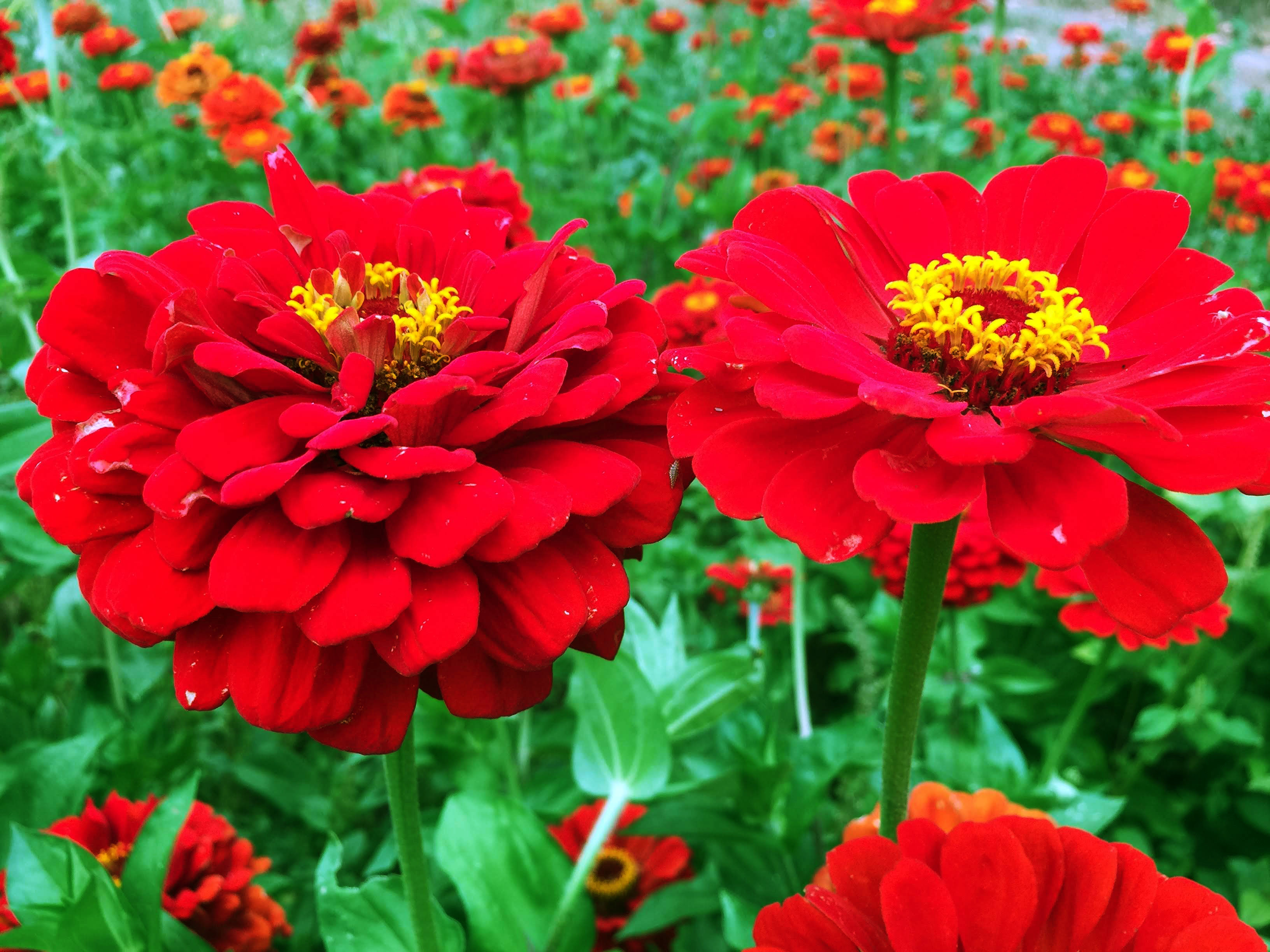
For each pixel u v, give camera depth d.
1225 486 0.13
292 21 0.90
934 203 0.17
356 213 0.19
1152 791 0.34
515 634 0.14
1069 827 0.16
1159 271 0.17
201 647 0.14
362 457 0.14
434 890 0.29
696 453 0.14
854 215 0.18
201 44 0.61
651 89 0.87
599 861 0.30
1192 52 0.45
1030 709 0.36
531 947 0.23
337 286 0.17
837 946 0.14
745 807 0.25
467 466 0.14
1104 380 0.16
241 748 0.33
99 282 0.15
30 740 0.32
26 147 0.56
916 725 0.15
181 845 0.24
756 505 0.14
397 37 0.81
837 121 0.70
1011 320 0.16
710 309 0.38
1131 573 0.13
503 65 0.54
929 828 0.15
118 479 0.14
